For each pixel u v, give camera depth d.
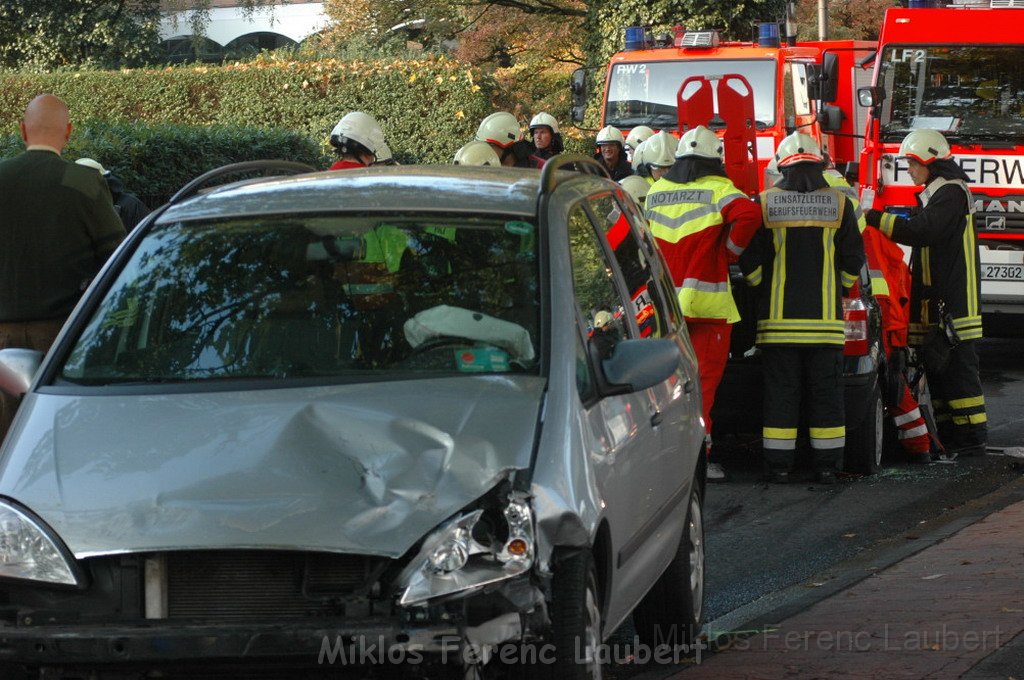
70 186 8.05
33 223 7.99
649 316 6.70
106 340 5.68
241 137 19.95
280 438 4.86
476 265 5.67
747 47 21.97
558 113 41.31
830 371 11.05
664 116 21.95
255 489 4.65
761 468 12.01
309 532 4.52
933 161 12.35
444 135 28.86
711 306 10.78
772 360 11.18
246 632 4.39
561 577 4.77
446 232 5.83
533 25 42.38
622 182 12.85
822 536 9.58
